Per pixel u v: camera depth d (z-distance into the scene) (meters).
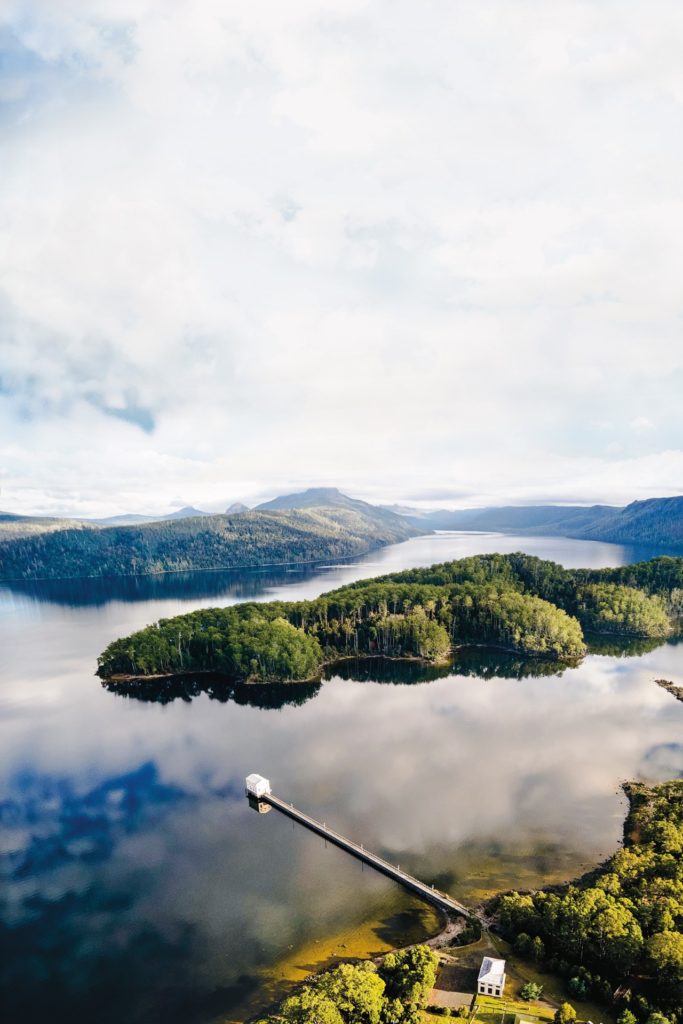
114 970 92.44
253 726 193.62
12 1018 84.62
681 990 72.44
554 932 87.00
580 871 110.88
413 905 103.88
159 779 158.38
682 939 78.25
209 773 160.75
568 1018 72.06
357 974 78.50
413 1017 71.62
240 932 99.25
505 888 106.50
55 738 189.62
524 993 77.50
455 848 119.31
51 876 117.12
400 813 133.50
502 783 146.50
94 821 137.75
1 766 169.25
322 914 102.50
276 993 85.75
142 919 103.56
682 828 109.81
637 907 86.75
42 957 95.88
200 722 199.38
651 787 140.75
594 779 147.75
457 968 84.62
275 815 137.50
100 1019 83.69
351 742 175.75
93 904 108.12
